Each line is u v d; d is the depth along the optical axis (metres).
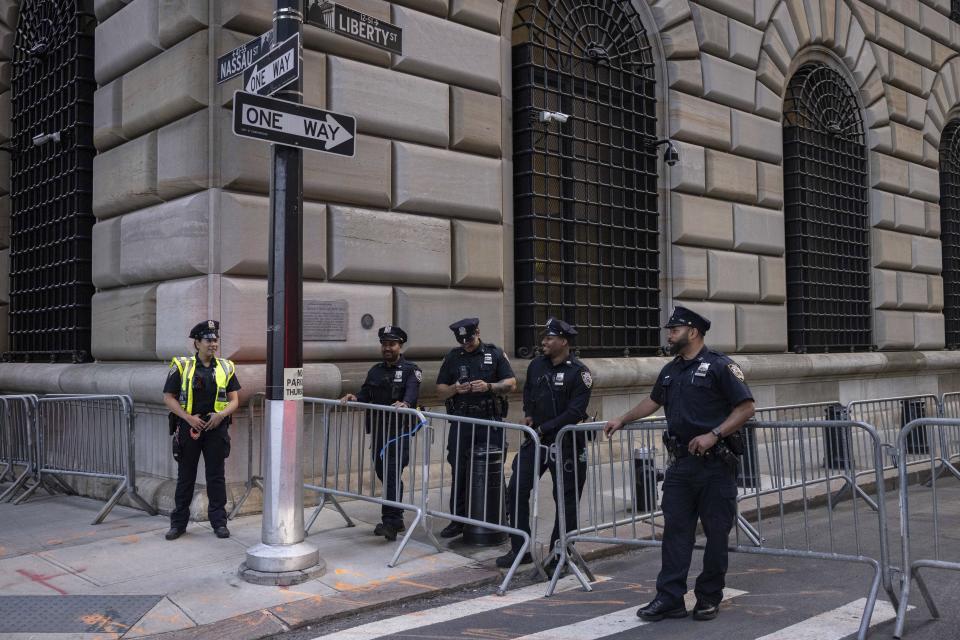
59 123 9.91
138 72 8.50
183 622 5.02
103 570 6.00
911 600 5.47
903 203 15.72
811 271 13.82
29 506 8.25
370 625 5.11
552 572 6.19
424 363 8.84
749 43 12.55
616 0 11.30
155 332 8.23
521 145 10.13
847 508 8.82
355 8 8.38
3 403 9.13
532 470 6.24
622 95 11.21
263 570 5.72
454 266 9.20
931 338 16.28
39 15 10.52
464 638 4.85
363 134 8.47
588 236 10.72
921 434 8.47
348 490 7.02
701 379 5.17
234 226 7.62
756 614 5.23
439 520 7.62
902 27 15.91
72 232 9.52
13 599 5.39
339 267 8.21
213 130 7.71
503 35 9.93
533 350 9.85
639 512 6.46
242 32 7.88
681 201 11.47
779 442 6.08
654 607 5.11
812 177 13.95
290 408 5.90
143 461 8.41
